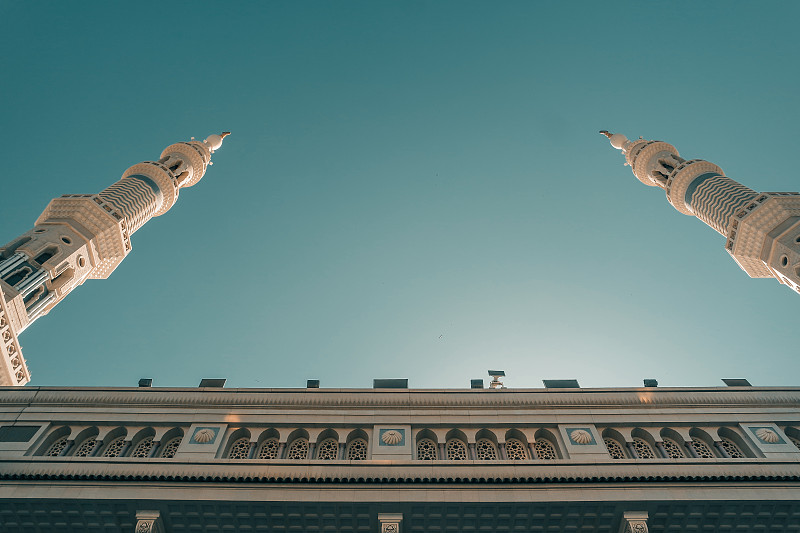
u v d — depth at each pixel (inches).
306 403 1038.4
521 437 1000.2
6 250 1705.2
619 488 874.1
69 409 1015.6
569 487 875.4
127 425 997.8
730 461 905.5
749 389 1064.2
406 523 876.0
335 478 875.4
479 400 1043.9
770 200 1838.1
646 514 864.9
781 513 875.4
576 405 1037.8
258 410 1024.2
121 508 862.5
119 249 1996.8
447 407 1034.7
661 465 901.2
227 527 880.9
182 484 872.9
